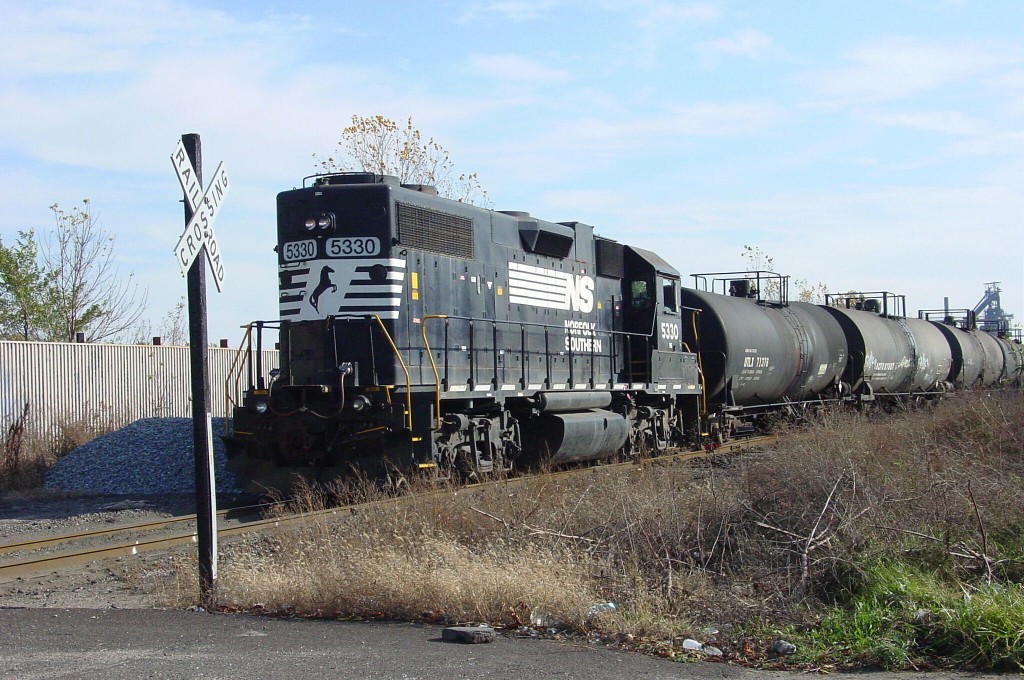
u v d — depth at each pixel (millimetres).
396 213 15125
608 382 20703
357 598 8250
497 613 7871
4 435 21281
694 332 23781
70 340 36125
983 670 6645
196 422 8875
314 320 15062
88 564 10641
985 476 11750
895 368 31234
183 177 8547
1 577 10141
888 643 6914
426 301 15602
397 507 10539
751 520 9953
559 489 11727
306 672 6141
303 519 10602
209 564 8797
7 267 35531
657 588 8445
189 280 8867
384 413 14398
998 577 8625
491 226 17469
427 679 6020
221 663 6371
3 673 6109
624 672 6352
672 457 18844
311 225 15070
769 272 28219
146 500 16203
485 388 16531
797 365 26359
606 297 21203
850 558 8703
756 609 7895
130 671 6152
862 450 13062
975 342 38719
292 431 14641
